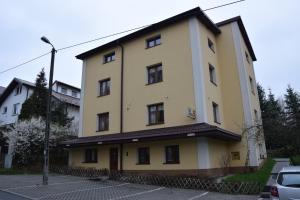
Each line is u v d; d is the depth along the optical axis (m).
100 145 21.11
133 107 20.48
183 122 17.67
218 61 21.34
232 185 13.18
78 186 15.14
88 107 23.78
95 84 23.84
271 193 7.75
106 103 22.45
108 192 13.29
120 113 21.12
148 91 19.97
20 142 24.80
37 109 27.70
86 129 23.36
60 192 13.02
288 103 40.09
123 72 21.98
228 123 19.80
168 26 20.25
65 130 27.11
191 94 17.80
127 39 22.30
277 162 22.36
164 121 18.59
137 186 15.48
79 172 20.72
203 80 17.75
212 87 19.06
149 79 20.52
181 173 16.36
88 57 25.23
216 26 20.86
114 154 20.20
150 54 20.66
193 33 18.80
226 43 21.34
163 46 20.11
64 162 26.17
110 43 23.05
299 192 7.29
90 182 16.97
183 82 18.38
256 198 11.71
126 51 22.34
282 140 23.20
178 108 18.16
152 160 17.91
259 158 19.75
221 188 13.48
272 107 37.00
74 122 29.94
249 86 20.91
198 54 18.16
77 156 22.69
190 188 14.65
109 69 23.12
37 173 22.14
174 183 15.34
